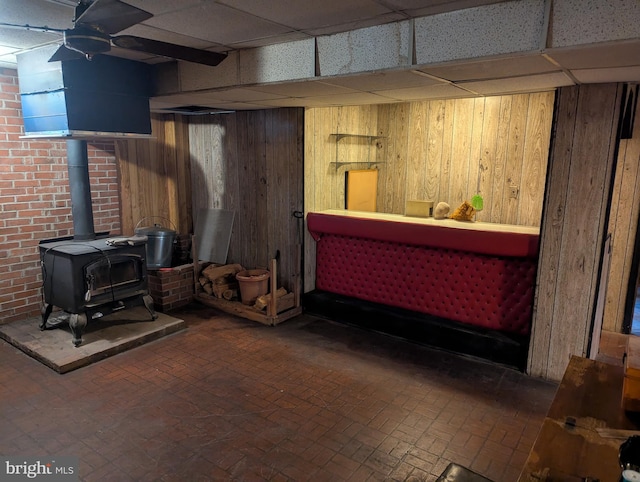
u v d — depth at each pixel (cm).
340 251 456
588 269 307
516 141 461
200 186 535
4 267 396
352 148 519
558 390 192
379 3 212
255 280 452
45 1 210
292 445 253
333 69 270
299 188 449
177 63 345
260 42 286
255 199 486
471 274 376
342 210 479
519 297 356
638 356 181
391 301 427
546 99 438
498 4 211
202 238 534
